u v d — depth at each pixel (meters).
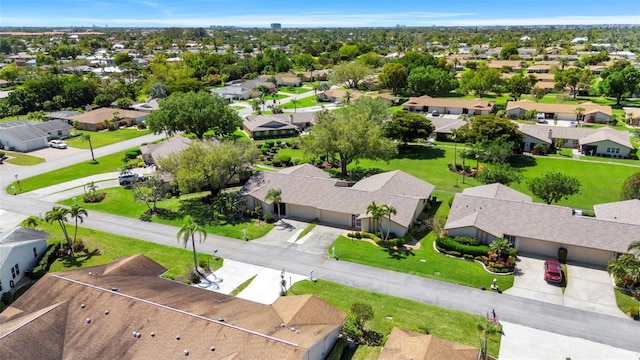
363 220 60.25
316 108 153.50
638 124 123.56
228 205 65.50
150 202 73.12
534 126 106.00
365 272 50.94
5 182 83.69
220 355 32.09
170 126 98.31
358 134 78.06
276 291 47.22
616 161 92.81
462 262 53.03
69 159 98.75
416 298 45.72
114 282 41.44
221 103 102.81
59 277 41.56
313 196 65.31
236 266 52.50
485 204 58.81
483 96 174.25
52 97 157.50
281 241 58.75
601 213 58.81
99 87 165.50
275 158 93.12
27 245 52.78
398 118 102.75
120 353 33.47
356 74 187.00
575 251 52.81
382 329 40.78
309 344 32.91
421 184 69.94
